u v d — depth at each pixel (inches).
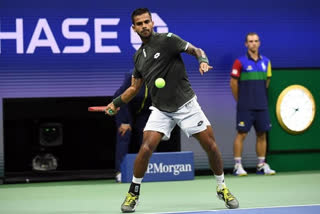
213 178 730.2
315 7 792.9
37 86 737.0
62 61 740.7
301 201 501.7
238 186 633.0
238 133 754.8
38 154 805.2
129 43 752.3
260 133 757.9
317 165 800.9
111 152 840.3
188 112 446.9
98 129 832.3
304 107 791.7
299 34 789.2
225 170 778.8
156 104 450.6
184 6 763.4
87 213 463.5
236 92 754.2
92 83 745.6
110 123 832.9
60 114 808.3
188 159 713.0
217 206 482.3
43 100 787.4
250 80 744.3
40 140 794.2
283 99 783.7
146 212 455.8
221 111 773.9
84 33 743.1
